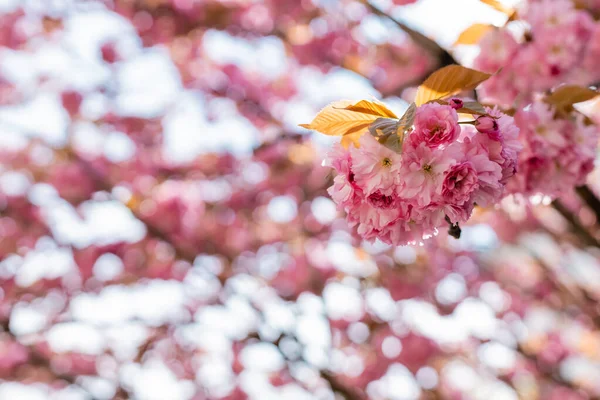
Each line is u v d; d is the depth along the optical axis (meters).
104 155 8.79
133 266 8.74
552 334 10.37
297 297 9.05
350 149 2.12
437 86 2.31
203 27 7.73
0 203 8.74
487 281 9.95
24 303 8.82
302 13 7.29
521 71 3.55
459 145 2.02
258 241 9.02
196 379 9.46
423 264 9.52
